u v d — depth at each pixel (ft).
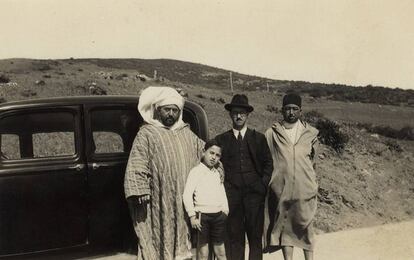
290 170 15.78
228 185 15.58
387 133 89.25
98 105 15.37
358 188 45.57
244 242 15.88
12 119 14.67
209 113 76.13
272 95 157.48
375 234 24.30
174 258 14.17
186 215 14.44
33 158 14.49
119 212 15.20
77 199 14.76
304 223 15.90
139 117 15.97
